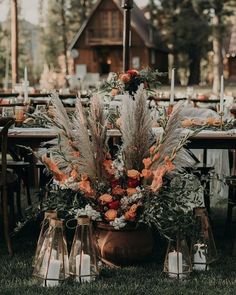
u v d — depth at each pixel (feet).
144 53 129.90
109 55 133.28
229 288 11.27
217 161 18.76
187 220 12.07
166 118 12.60
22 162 17.30
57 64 147.84
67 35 145.89
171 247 12.01
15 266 12.49
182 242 12.04
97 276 11.80
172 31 122.52
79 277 11.63
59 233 11.64
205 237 12.46
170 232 12.21
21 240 14.46
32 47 148.87
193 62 130.41
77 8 143.95
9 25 127.24
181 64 133.59
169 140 12.27
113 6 130.62
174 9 123.13
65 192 12.81
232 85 116.37
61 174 12.64
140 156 12.56
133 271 12.25
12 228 15.38
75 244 11.82
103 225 12.59
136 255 12.48
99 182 12.57
